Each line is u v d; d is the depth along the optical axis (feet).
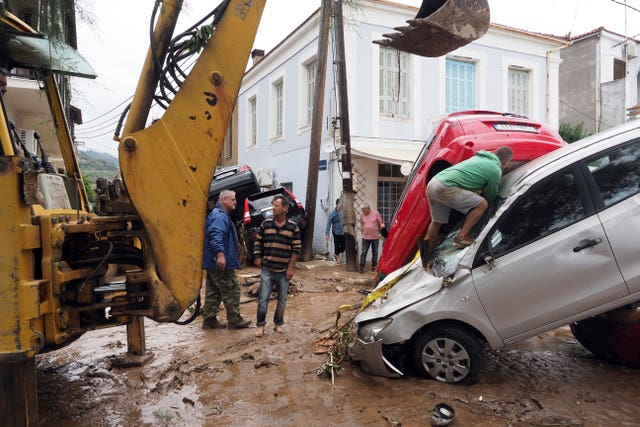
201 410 12.97
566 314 13.11
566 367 15.31
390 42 12.77
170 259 10.69
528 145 18.76
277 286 20.13
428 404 12.69
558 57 51.60
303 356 16.81
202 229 10.89
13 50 12.86
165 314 10.68
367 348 14.17
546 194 13.85
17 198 9.31
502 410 12.23
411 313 13.91
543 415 11.89
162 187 10.62
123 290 11.26
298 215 39.55
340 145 38.75
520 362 15.84
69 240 11.47
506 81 48.85
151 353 17.57
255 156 62.90
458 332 13.79
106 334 21.21
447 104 46.57
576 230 13.24
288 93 52.26
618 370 14.97
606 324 15.20
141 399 13.79
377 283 21.12
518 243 13.62
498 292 13.37
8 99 14.30
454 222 17.81
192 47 10.89
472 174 15.01
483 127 19.49
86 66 14.08
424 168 19.84
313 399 13.35
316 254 43.80
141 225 11.15
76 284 11.04
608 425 11.39
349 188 37.50
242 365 16.12
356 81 41.73
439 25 12.04
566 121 68.03
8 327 9.21
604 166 13.74
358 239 42.57
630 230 12.91
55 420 12.58
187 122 10.79
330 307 24.86
